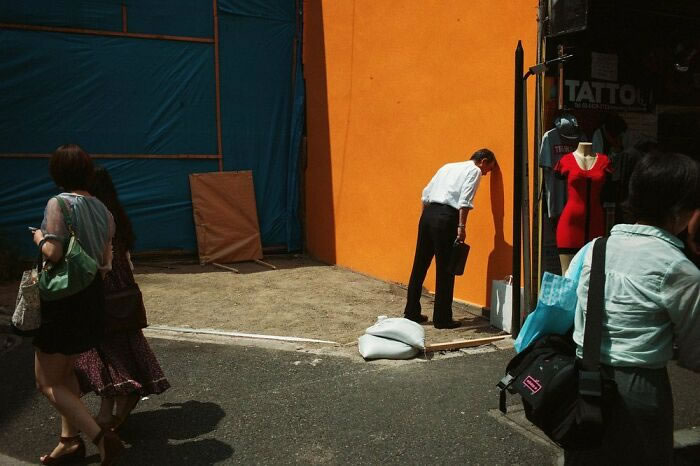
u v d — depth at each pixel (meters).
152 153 9.01
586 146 5.04
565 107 5.26
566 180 5.16
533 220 5.35
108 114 8.74
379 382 4.39
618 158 5.15
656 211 1.98
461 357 4.95
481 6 6.02
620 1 5.20
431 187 5.90
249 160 9.59
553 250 5.39
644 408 1.92
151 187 9.04
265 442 3.51
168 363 4.84
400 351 4.88
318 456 3.35
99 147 8.73
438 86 6.74
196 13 9.08
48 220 2.91
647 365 1.93
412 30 7.12
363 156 8.30
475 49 6.15
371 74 7.99
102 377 3.37
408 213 7.46
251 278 8.28
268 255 9.83
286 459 3.32
